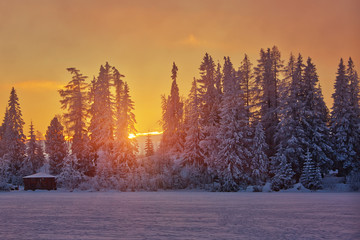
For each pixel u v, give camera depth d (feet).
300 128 180.96
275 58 226.79
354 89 204.74
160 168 220.23
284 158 174.50
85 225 61.52
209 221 66.28
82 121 237.25
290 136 183.21
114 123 233.14
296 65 192.85
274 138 193.26
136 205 101.55
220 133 189.06
